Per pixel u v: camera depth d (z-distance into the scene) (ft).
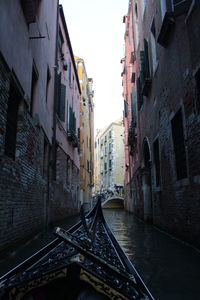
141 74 41.57
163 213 29.35
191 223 19.53
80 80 84.43
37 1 25.98
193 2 18.21
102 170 174.29
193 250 18.25
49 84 34.04
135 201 63.00
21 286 5.67
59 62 43.19
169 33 24.54
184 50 20.56
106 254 9.52
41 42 27.55
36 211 25.70
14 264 14.47
